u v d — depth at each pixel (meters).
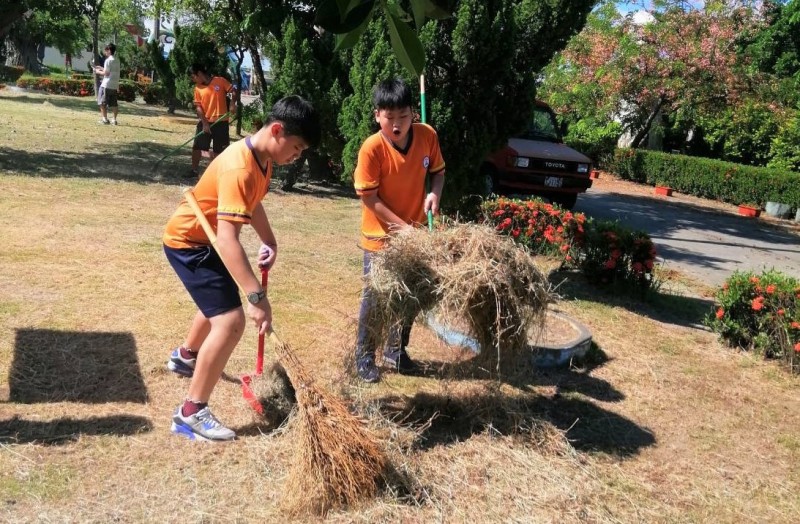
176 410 3.35
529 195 12.03
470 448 3.31
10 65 34.09
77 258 5.68
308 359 4.21
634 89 17.86
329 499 2.74
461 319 3.31
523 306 3.33
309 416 2.76
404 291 3.22
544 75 20.23
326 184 11.42
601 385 4.41
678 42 16.92
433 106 6.16
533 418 3.55
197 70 9.98
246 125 17.38
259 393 3.38
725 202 16.72
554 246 7.28
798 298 5.15
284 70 9.62
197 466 2.95
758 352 5.38
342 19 1.65
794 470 3.55
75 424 3.17
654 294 6.69
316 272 6.20
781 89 16.95
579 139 20.53
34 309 4.47
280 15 10.19
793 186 15.15
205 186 3.04
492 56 6.14
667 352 5.20
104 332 4.25
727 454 3.65
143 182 9.46
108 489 2.73
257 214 3.32
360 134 7.67
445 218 3.83
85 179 9.16
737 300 5.45
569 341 4.75
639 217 13.05
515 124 6.66
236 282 2.91
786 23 18.50
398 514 2.75
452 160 6.41
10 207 7.12
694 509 3.09
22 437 3.01
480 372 3.59
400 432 3.31
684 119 18.69
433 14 1.83
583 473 3.24
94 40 22.64
